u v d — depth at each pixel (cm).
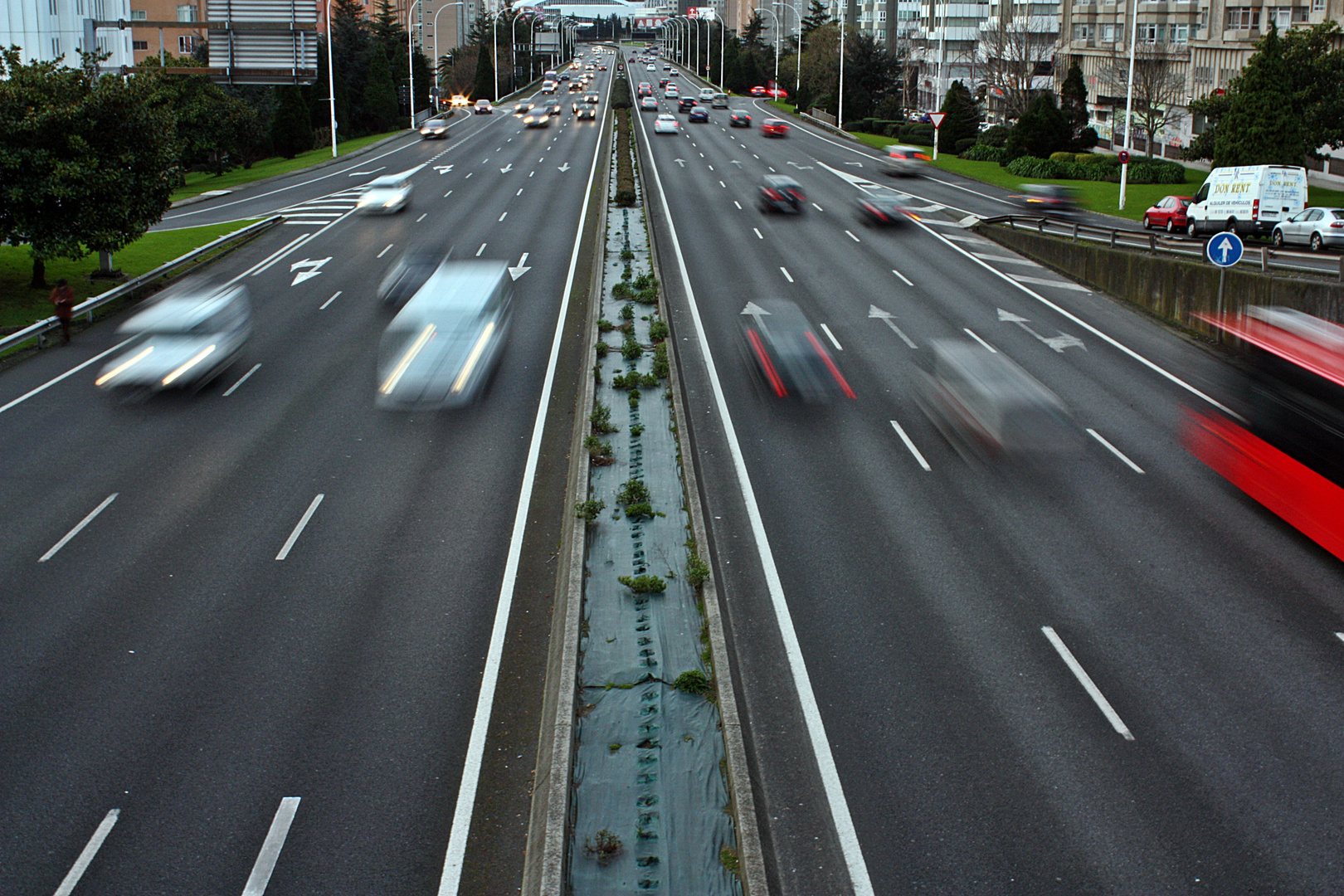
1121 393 2248
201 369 2302
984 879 902
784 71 12025
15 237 3152
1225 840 941
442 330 2331
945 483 1775
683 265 3519
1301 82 4812
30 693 1177
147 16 13325
